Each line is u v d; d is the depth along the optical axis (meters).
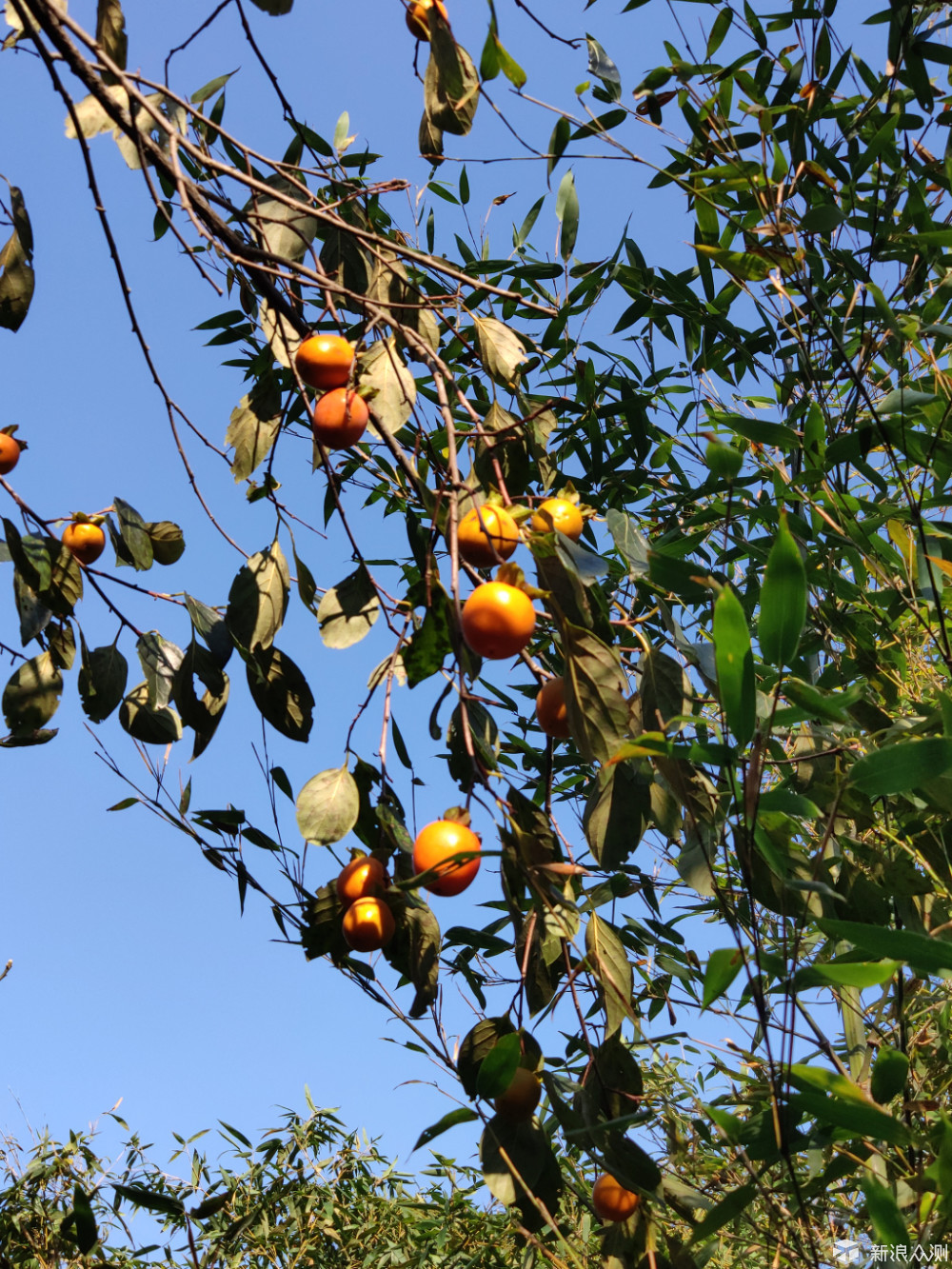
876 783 0.66
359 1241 1.47
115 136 0.83
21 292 0.86
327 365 0.77
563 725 0.76
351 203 0.94
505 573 0.69
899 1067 0.69
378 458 0.93
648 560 0.76
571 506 0.77
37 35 0.70
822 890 0.62
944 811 0.75
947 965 0.61
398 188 0.82
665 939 0.94
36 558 0.90
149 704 0.86
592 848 0.75
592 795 0.77
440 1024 0.76
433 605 0.73
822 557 0.92
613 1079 0.75
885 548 0.87
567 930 0.73
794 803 0.66
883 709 0.87
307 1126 1.47
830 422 0.93
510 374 0.85
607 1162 0.74
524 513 0.72
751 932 0.64
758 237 0.93
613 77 0.97
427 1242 1.43
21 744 0.93
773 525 0.89
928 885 0.80
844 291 1.00
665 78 1.01
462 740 0.81
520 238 1.08
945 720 0.67
